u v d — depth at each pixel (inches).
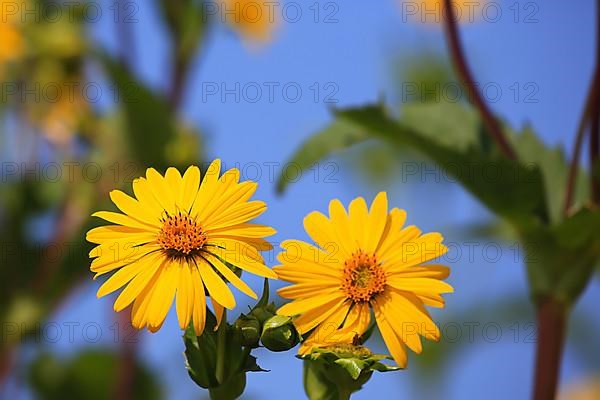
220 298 35.6
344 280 36.3
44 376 66.5
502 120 53.7
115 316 64.5
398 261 36.4
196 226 36.3
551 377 50.2
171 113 66.6
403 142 49.8
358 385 36.1
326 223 36.6
